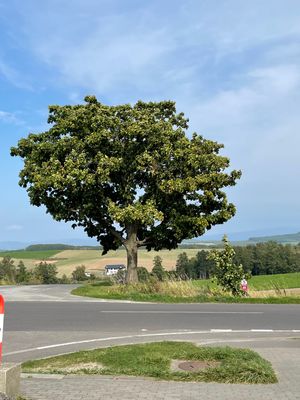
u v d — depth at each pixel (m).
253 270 68.19
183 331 12.70
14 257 80.75
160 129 24.98
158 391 6.58
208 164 25.48
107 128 25.33
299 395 6.40
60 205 26.19
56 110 26.70
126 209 24.38
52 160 25.27
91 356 8.89
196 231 26.30
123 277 30.45
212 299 21.17
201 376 7.29
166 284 23.83
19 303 20.42
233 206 26.44
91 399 6.16
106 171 24.25
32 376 7.47
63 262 74.88
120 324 13.92
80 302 20.98
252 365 7.69
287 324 14.05
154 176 24.97
